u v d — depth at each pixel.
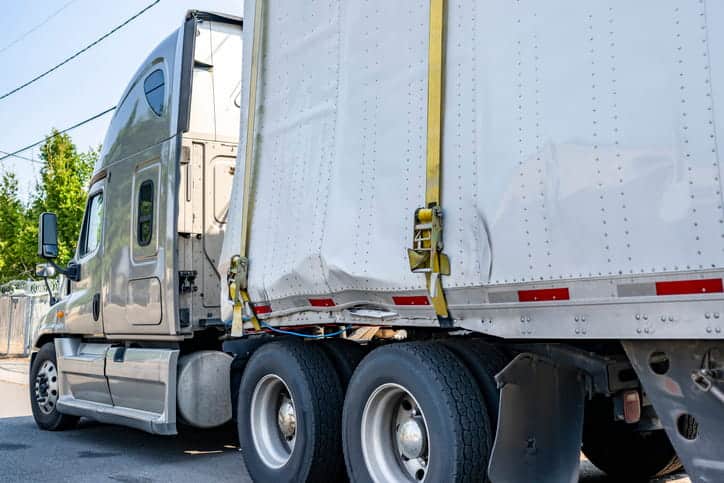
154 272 7.39
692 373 3.21
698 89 3.04
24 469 6.77
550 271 3.54
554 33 3.60
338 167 4.86
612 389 3.82
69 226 22.44
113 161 8.38
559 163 3.52
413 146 4.32
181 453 7.43
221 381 7.07
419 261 4.12
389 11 4.61
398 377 4.39
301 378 5.15
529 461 4.03
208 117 7.52
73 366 8.55
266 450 5.55
